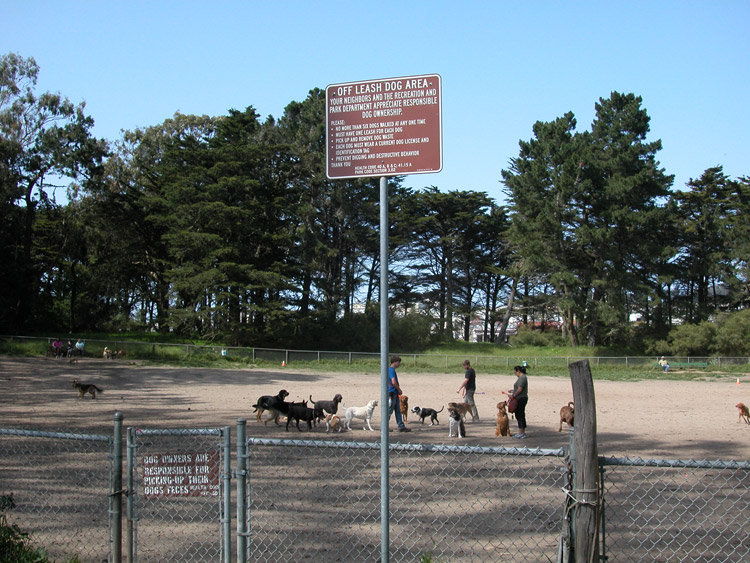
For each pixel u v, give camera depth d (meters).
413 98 5.05
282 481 10.04
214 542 7.13
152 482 5.90
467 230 81.75
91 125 63.81
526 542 7.24
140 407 21.16
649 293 66.38
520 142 77.44
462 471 10.85
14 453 11.95
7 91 59.69
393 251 79.81
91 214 65.88
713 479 10.52
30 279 64.19
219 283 58.31
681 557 6.83
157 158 77.94
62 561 6.50
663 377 45.50
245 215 60.47
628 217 63.75
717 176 78.12
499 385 36.78
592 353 67.06
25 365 35.78
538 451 5.50
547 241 66.88
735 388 36.59
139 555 6.70
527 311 81.00
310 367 45.62
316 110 69.44
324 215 73.62
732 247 72.38
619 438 15.55
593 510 4.87
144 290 72.69
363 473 10.65
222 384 32.16
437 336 75.12
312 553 6.82
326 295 72.00
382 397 4.98
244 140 67.06
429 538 7.37
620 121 68.69
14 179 59.59
